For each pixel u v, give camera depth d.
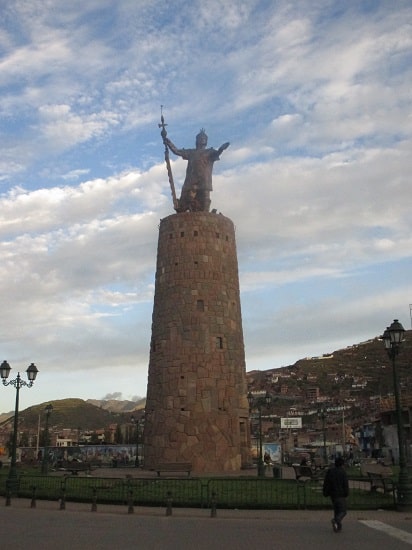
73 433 174.62
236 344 43.28
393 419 66.88
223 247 44.72
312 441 109.81
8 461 66.62
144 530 17.44
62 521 19.44
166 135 47.50
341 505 17.08
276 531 17.14
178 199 46.91
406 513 20.98
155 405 41.59
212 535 16.44
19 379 30.44
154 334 43.50
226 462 39.84
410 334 164.50
